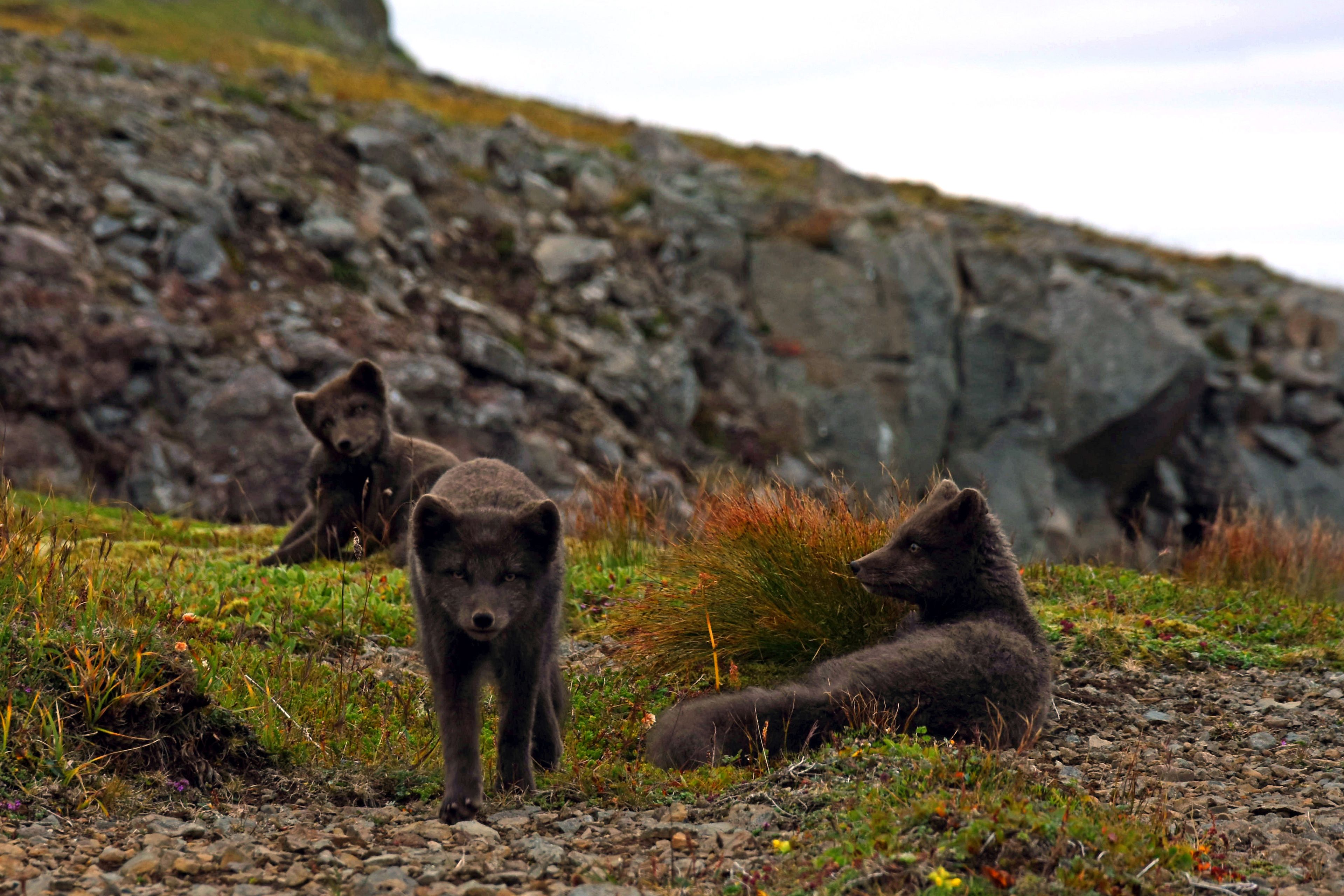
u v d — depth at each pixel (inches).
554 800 175.3
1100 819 147.8
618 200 1028.5
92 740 172.4
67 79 786.8
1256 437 1064.2
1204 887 132.3
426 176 905.5
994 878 127.2
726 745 193.5
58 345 564.1
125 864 139.9
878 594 224.2
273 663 224.1
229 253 695.7
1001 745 192.1
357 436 339.0
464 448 642.8
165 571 281.1
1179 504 1011.3
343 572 258.8
